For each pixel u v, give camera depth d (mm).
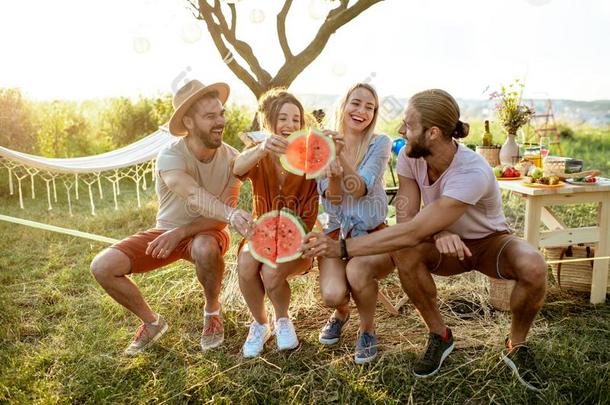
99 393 2400
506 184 3408
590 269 3396
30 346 2863
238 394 2410
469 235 2525
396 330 3018
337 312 2869
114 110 9062
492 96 3949
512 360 2477
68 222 5395
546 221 3816
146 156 4738
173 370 2607
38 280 3859
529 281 2307
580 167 3541
